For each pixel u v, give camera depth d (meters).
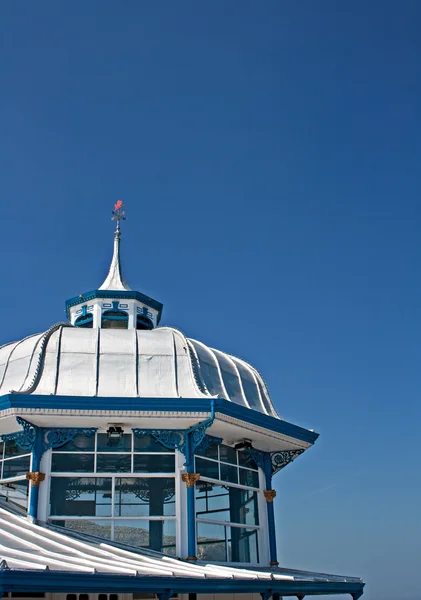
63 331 20.81
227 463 20.77
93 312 25.02
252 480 21.59
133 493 18.91
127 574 13.29
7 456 19.55
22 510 18.44
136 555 15.91
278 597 19.80
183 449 19.38
